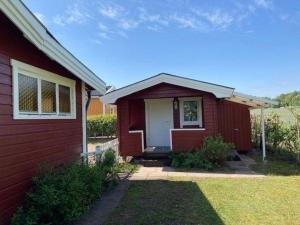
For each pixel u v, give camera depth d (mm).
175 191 7434
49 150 6074
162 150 12594
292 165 10414
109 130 22641
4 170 4512
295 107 11273
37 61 5660
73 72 6617
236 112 13109
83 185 5535
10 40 4793
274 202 6355
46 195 4703
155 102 14047
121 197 6977
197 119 13477
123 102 12117
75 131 7598
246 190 7336
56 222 4844
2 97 4531
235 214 5719
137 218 5625
